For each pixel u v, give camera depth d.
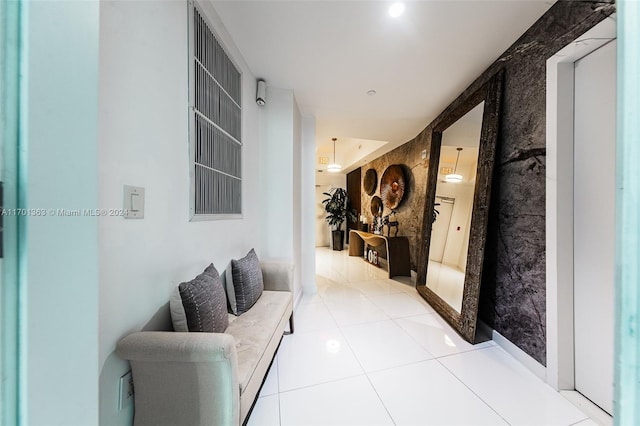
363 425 1.27
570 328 1.49
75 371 0.43
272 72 2.29
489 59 2.05
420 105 2.95
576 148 1.48
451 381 1.60
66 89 0.42
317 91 2.64
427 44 1.87
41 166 0.38
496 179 2.05
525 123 1.75
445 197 2.98
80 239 0.44
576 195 1.48
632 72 0.35
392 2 1.50
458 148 2.72
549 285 1.55
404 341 2.09
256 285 1.84
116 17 0.89
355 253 6.30
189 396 0.94
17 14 0.36
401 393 1.49
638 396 0.33
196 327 1.17
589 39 1.34
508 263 1.92
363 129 3.79
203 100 1.50
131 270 0.97
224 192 1.78
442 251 2.92
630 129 0.35
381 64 2.14
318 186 7.81
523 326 1.77
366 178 6.06
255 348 1.30
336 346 2.01
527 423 1.29
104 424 0.85
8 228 0.34
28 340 0.36
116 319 0.90
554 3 1.49
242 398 1.03
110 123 0.87
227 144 1.83
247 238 2.23
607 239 1.35
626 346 0.34
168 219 1.19
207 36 1.54
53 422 0.39
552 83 1.52
